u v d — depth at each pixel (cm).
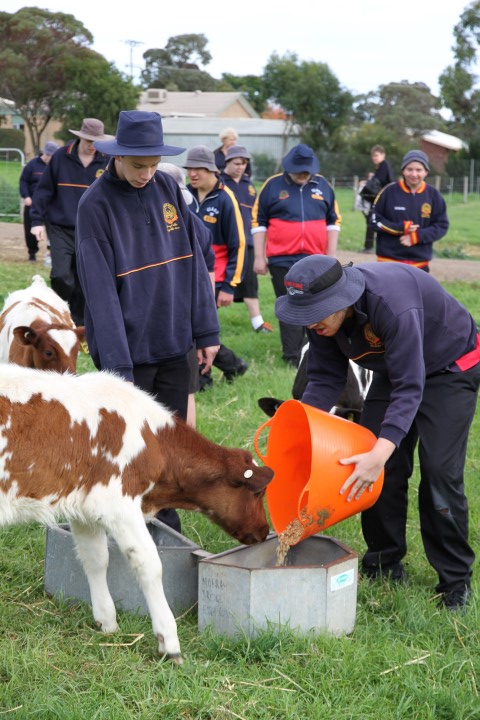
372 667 365
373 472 390
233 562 418
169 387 472
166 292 446
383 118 7906
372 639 391
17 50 4628
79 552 385
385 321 392
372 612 424
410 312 394
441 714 339
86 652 369
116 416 371
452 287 1469
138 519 370
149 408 388
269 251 924
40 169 1516
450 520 426
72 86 4606
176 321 459
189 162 841
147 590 366
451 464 422
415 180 932
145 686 340
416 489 596
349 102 5903
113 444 366
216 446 407
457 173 4969
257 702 333
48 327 603
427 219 946
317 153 4988
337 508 398
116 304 423
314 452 384
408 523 540
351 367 562
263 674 356
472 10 6256
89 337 441
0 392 349
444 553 435
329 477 387
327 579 380
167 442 391
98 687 338
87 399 367
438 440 421
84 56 4669
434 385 425
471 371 428
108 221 427
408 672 360
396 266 415
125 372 420
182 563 410
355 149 5709
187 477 397
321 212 916
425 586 455
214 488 403
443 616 418
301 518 392
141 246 436
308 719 327
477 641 396
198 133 5716
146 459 378
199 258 469
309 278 380
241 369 841
